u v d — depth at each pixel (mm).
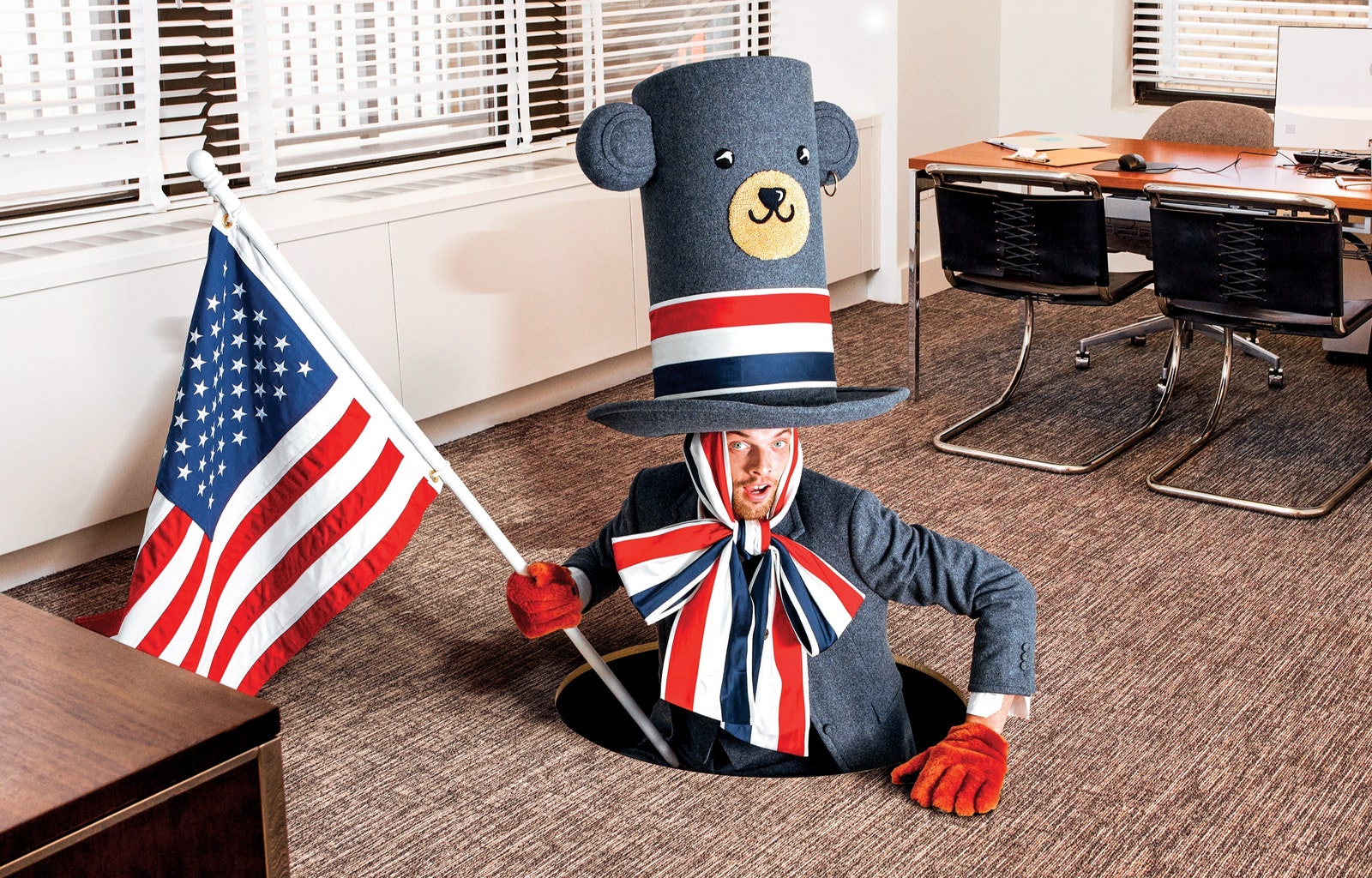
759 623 2072
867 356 4805
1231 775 2182
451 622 2838
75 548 3168
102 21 3359
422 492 2346
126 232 3283
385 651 2715
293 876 1953
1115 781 2166
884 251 5562
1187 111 4559
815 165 1939
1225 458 3674
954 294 5723
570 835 2041
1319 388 4262
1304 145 3793
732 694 2078
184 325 3168
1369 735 2303
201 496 2217
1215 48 5578
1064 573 2992
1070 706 2416
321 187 3908
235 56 3572
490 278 3893
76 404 3002
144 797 772
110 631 2568
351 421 2309
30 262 2965
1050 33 5797
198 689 863
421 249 3680
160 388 3154
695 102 1863
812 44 5492
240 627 2348
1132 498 3424
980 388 4375
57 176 3178
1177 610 2795
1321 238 3170
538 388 4270
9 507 2926
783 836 2008
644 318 4445
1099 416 4059
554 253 4070
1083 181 3555
